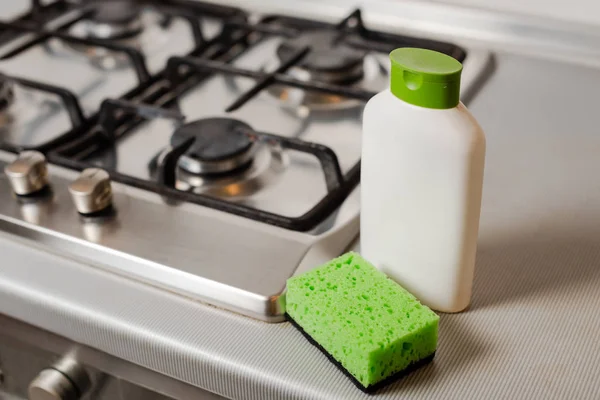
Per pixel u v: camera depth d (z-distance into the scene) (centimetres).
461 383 88
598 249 100
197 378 92
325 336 89
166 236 100
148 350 93
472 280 94
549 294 96
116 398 100
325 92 120
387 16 142
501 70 129
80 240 100
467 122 87
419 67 86
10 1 152
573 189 108
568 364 89
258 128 121
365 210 94
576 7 134
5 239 102
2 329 102
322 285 92
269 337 92
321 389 88
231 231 101
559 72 129
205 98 127
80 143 115
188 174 112
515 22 135
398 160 89
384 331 87
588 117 119
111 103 115
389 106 88
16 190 105
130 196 105
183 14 137
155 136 119
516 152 113
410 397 87
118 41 140
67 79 132
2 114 123
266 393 89
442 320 93
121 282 97
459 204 88
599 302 95
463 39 136
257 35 144
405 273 94
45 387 99
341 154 115
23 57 137
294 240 99
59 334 98
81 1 148
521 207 105
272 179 112
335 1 144
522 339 91
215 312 94
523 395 87
